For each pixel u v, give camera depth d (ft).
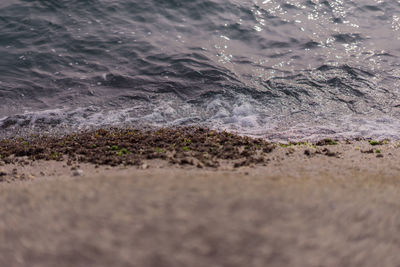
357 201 23.12
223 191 23.76
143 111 60.59
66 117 58.95
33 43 78.18
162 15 88.48
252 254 17.06
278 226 19.27
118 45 78.43
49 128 55.98
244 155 41.11
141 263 16.52
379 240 18.63
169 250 17.33
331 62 73.97
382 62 74.13
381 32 84.74
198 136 49.14
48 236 18.72
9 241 18.49
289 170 35.76
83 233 18.79
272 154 41.60
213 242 17.85
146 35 81.97
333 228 19.40
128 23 85.35
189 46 79.15
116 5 90.48
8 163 40.98
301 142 49.88
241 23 87.10
